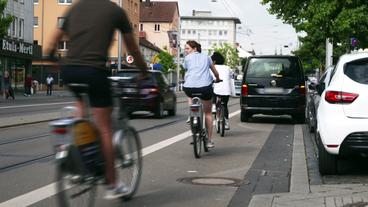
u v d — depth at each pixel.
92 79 5.25
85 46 5.28
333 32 22.17
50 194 6.61
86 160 5.20
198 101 9.74
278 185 7.50
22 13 48.62
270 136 13.73
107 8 5.38
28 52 49.31
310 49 48.84
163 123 16.86
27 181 7.41
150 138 12.58
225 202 6.46
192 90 9.88
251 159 9.79
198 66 9.93
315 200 6.44
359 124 7.46
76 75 5.26
